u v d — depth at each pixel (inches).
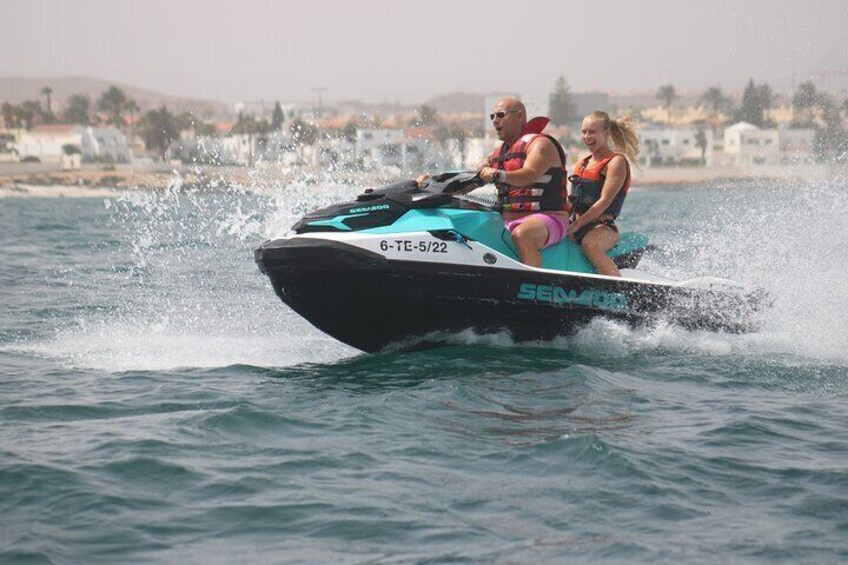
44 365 738.8
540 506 458.3
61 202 6579.7
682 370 709.3
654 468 502.9
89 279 1299.2
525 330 748.0
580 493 472.4
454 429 565.0
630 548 415.8
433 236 706.2
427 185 738.8
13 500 458.9
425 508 456.1
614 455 513.7
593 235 769.6
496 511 453.1
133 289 1183.6
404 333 736.3
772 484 485.4
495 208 760.3
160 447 532.4
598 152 778.2
